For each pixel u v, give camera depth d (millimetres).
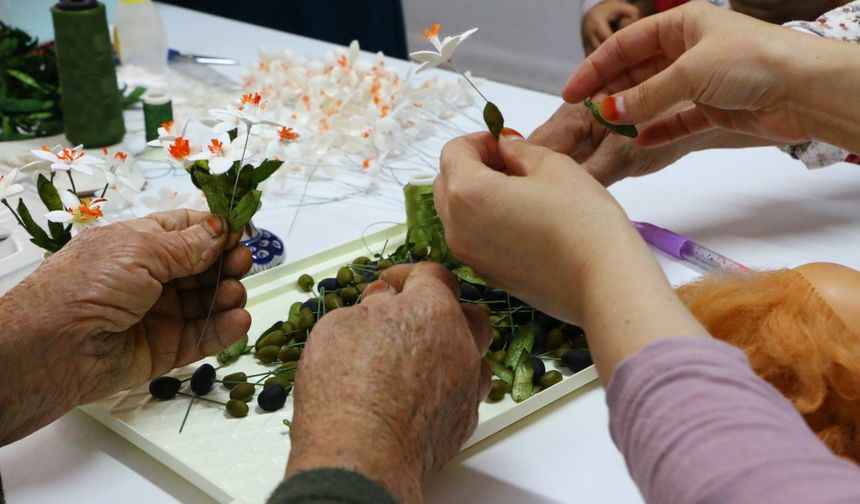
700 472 613
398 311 766
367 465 706
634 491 812
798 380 728
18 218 943
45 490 830
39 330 821
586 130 1011
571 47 2225
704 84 880
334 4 2266
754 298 750
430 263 833
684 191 1200
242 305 907
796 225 1127
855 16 1143
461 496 812
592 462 837
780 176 1232
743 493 600
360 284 978
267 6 2334
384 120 1244
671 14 930
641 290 680
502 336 928
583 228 715
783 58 868
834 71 859
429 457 768
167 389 888
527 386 880
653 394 641
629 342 665
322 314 953
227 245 889
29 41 1450
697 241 1101
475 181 757
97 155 1250
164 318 888
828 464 604
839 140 891
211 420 871
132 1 1501
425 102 1362
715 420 622
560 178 748
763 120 932
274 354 926
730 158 1275
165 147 919
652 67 971
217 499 811
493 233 755
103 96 1269
